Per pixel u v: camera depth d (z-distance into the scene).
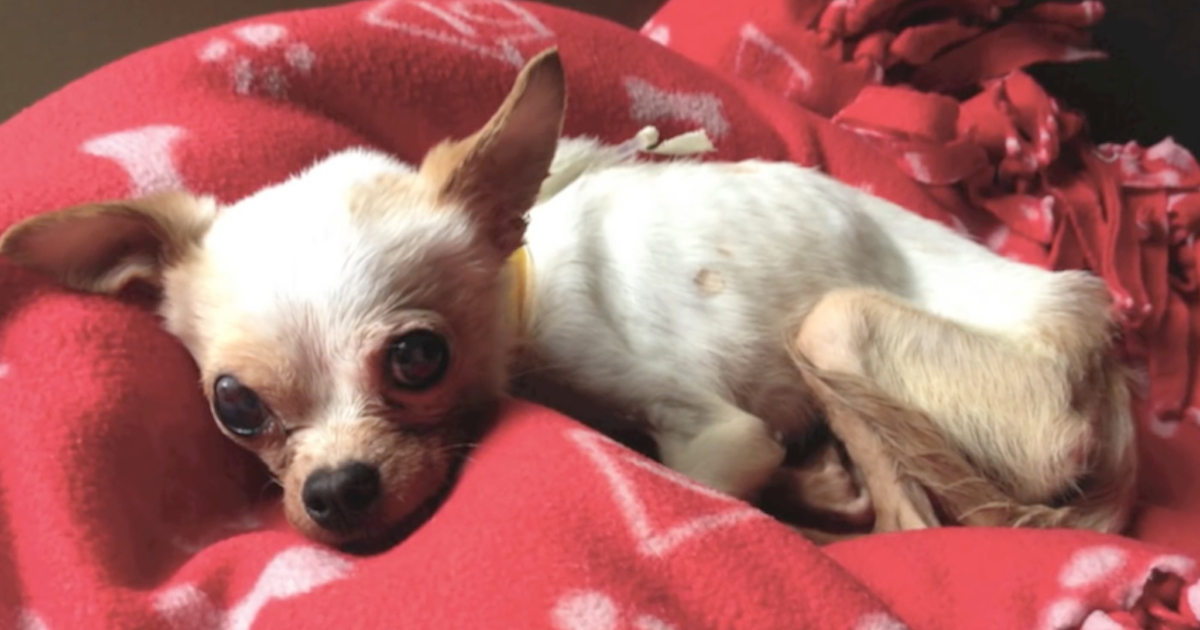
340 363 0.26
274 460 0.28
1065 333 0.37
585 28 0.43
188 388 0.29
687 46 0.51
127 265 0.29
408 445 0.27
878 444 0.35
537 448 0.25
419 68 0.39
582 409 0.34
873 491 0.36
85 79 0.35
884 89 0.49
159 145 0.33
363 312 0.27
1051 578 0.26
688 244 0.36
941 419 0.36
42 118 0.33
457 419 0.29
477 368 0.29
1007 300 0.38
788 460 0.38
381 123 0.39
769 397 0.37
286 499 0.27
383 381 0.27
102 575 0.24
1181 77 0.52
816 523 0.36
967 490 0.35
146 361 0.28
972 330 0.37
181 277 0.29
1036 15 0.52
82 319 0.28
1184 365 0.45
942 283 0.39
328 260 0.27
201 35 0.37
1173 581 0.26
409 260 0.28
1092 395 0.37
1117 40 0.52
